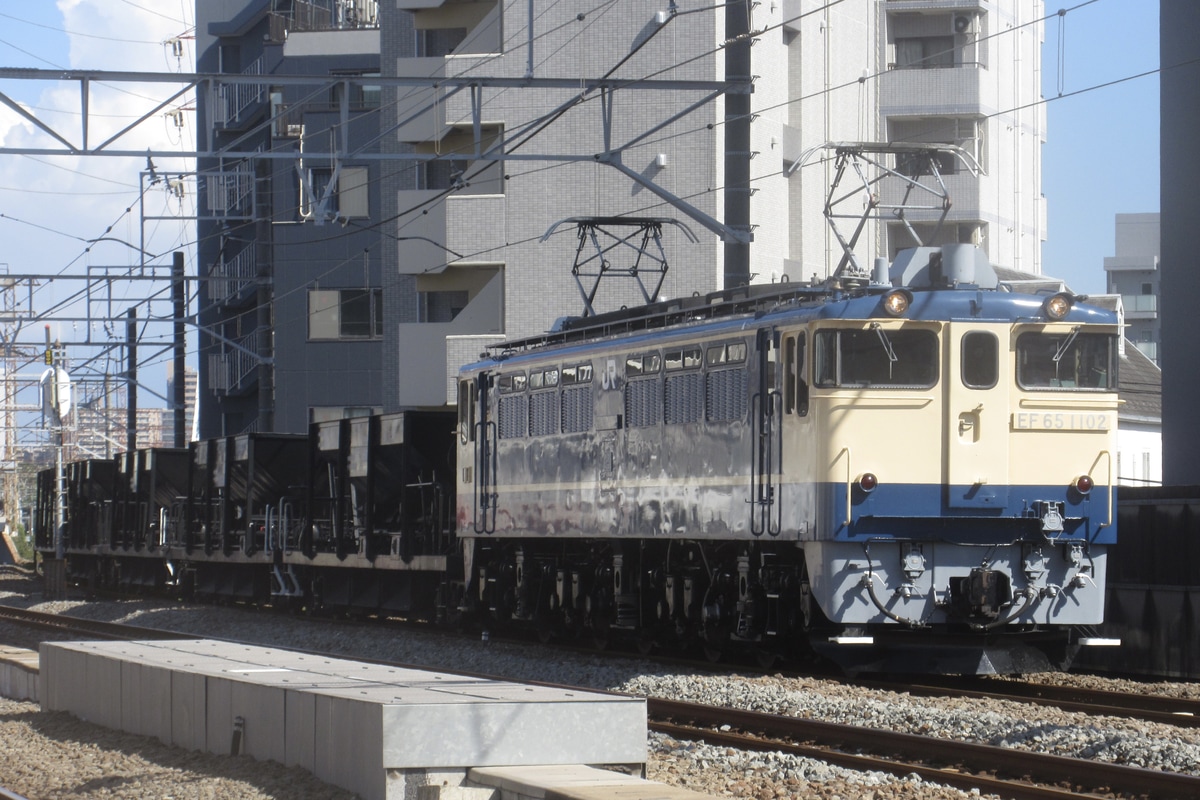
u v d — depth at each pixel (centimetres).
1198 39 3291
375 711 1439
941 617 2428
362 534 4222
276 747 1667
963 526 2431
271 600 4881
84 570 6775
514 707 1459
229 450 5047
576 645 3369
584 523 3086
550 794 1326
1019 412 2452
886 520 2403
